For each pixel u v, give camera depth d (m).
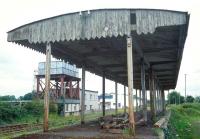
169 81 36.66
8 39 14.60
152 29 12.44
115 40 15.32
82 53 18.34
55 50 16.58
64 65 36.59
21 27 14.41
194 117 56.75
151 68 22.39
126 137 11.30
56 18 13.86
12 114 26.30
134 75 28.70
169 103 94.50
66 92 39.66
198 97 110.69
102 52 18.03
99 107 64.19
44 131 13.56
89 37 13.17
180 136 25.97
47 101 13.82
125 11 12.84
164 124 16.83
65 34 13.62
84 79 19.20
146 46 16.59
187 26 12.42
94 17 13.23
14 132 19.28
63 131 13.60
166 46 16.56
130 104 12.05
